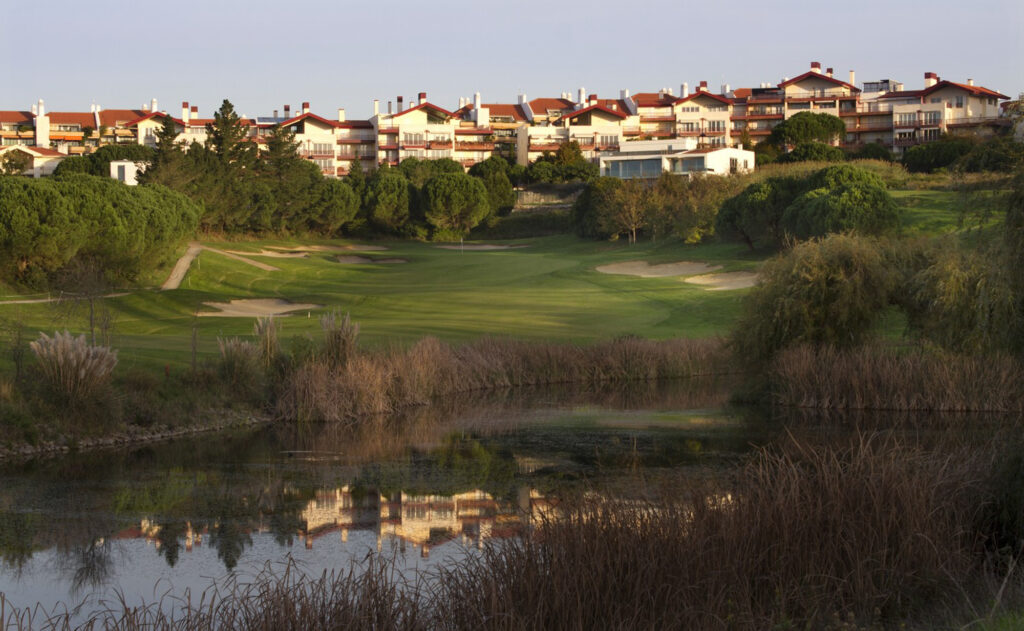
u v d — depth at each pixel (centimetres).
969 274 3150
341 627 1038
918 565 1242
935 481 1425
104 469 2338
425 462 2425
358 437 2814
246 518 1861
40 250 5659
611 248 10031
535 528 1305
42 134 15775
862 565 1191
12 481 2195
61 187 6003
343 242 11238
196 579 1479
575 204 11438
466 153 16362
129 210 6369
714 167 12300
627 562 1131
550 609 1063
